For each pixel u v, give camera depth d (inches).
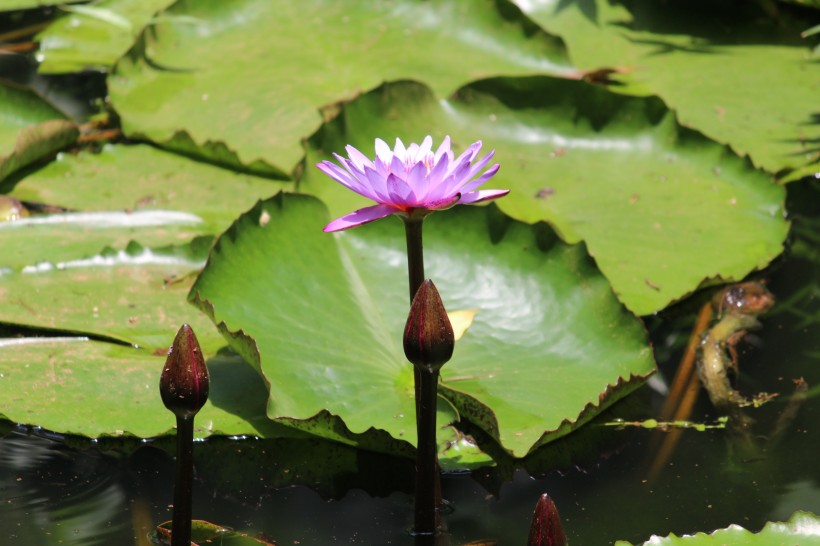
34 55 265.0
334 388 128.4
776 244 171.2
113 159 207.2
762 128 209.2
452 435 126.3
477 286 148.7
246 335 123.1
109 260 167.9
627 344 139.3
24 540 109.4
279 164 201.2
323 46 250.4
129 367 141.0
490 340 141.1
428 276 151.0
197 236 171.5
